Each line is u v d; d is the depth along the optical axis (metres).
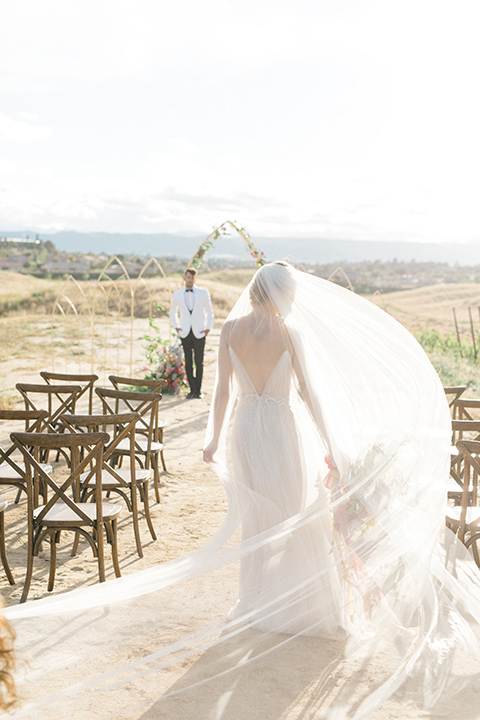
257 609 3.54
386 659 3.29
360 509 3.59
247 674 3.16
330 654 3.35
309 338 3.76
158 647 3.34
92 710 2.90
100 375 15.28
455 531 4.40
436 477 3.69
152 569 3.93
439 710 2.92
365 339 3.80
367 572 3.54
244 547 3.66
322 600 3.52
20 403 11.39
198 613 3.57
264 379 3.76
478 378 14.28
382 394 3.78
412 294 49.00
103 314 32.75
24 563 4.89
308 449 3.83
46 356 18.61
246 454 3.75
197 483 7.01
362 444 3.70
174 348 12.77
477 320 36.59
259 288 3.71
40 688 3.04
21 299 36.16
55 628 3.50
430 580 3.56
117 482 5.12
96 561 4.94
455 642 3.34
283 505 3.69
